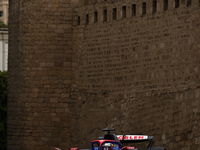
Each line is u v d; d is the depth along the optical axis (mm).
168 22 57938
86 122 70562
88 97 70438
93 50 69938
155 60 59844
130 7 64125
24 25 74625
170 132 56844
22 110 74625
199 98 52594
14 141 75625
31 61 74188
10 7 77250
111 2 67188
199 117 52406
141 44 62156
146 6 61594
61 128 73000
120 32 65562
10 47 76812
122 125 64750
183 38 55531
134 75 63094
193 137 53094
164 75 58312
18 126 75062
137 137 46625
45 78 73688
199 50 52969
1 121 100938
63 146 72812
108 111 67125
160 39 59156
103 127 67812
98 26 69188
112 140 39406
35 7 74188
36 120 73812
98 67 69000
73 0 73500
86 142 70375
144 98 61281
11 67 76500
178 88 55938
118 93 65625
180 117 55375
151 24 60625
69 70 73250
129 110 63688
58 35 73500
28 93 74250
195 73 53500
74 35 73188
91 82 70125
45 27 73875
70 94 73062
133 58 63344
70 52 73312
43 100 73688
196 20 53562
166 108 57688
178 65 56188
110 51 67188
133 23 63469
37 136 73750
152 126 59844
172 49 57188
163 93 58312
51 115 73375
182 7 55781
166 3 59156
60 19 73625
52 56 73625
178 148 55406
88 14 71062
